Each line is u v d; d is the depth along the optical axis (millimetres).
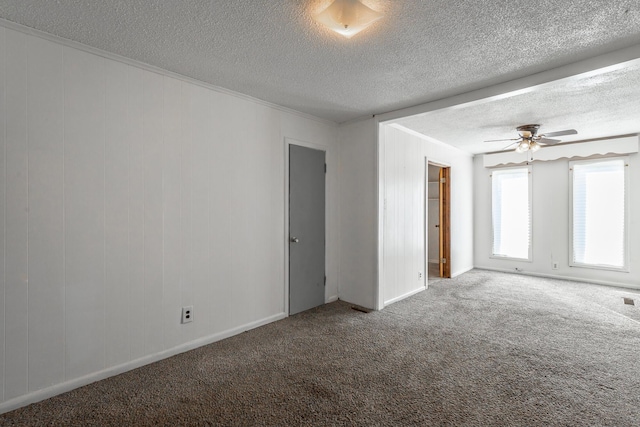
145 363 2467
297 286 3680
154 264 2533
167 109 2604
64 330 2109
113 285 2322
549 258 5535
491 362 2494
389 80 2754
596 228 5074
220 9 1770
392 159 4094
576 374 2311
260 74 2650
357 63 2434
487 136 4770
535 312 3684
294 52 2268
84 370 2191
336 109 3598
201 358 2574
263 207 3330
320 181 3957
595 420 1812
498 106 3385
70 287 2133
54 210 2068
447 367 2416
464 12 1779
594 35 2021
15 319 1931
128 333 2396
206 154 2857
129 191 2400
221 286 2967
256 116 3260
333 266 4152
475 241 6426
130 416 1851
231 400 2006
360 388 2137
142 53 2301
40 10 1785
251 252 3217
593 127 4289
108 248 2297
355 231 4016
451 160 5586
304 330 3164
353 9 1645
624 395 2049
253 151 3234
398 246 4211
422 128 4305
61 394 2072
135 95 2426
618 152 4746
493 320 3422
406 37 2049
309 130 3820
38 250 2008
